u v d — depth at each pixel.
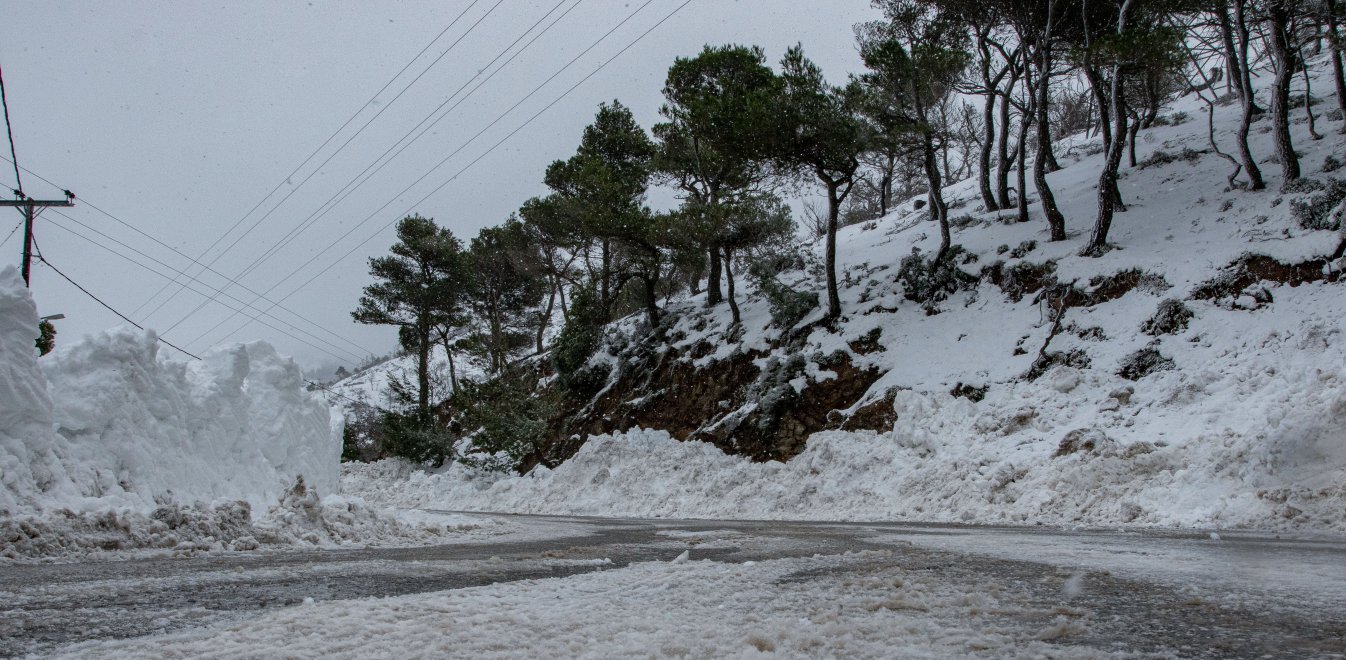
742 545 8.43
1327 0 22.16
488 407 29.44
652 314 31.09
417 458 33.22
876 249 29.22
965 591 4.23
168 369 9.04
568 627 3.14
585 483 23.75
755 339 25.70
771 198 28.72
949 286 23.42
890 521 14.52
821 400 21.94
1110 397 16.45
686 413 25.53
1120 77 21.27
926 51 23.80
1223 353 16.17
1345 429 11.10
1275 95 21.38
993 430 17.23
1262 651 2.63
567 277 36.84
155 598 4.01
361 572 5.39
